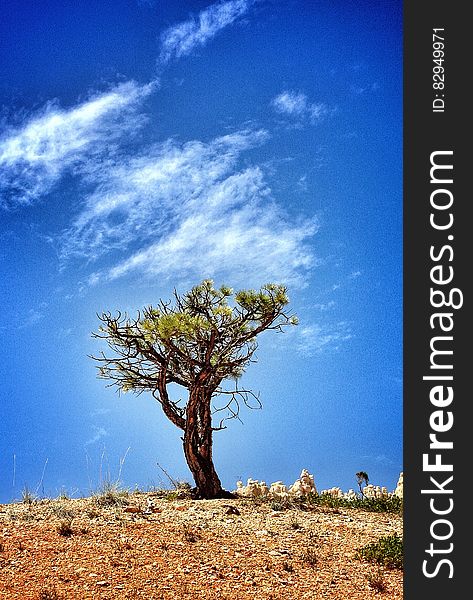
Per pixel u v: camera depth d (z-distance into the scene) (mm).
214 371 17531
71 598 8719
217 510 14172
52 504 13664
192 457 17312
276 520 13664
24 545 10508
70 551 10391
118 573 9680
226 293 18750
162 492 17234
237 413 17812
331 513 15039
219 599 9164
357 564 11156
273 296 18078
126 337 18297
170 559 10453
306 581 10180
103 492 14477
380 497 17188
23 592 8789
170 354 17953
